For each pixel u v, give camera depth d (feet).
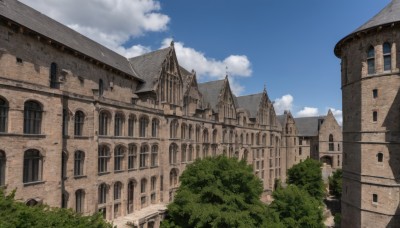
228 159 137.18
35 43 104.47
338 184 250.37
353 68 136.46
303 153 347.77
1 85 83.35
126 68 166.71
